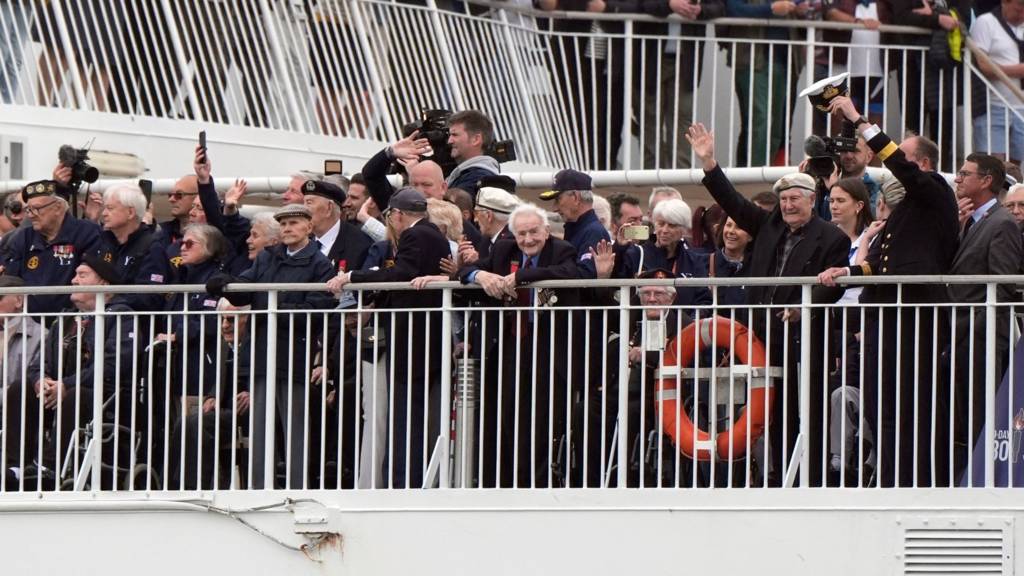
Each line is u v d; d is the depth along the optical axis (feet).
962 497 157.89
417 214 168.66
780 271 165.48
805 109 234.17
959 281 157.17
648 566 159.63
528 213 164.14
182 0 228.02
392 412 164.55
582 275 163.63
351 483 168.55
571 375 160.25
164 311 170.81
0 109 216.13
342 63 235.40
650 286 161.17
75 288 166.81
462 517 160.97
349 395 168.45
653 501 159.74
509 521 160.45
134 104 225.35
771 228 166.71
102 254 179.83
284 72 231.50
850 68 232.73
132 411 164.14
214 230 178.29
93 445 166.30
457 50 239.71
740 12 232.73
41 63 221.25
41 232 181.68
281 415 168.86
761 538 159.02
